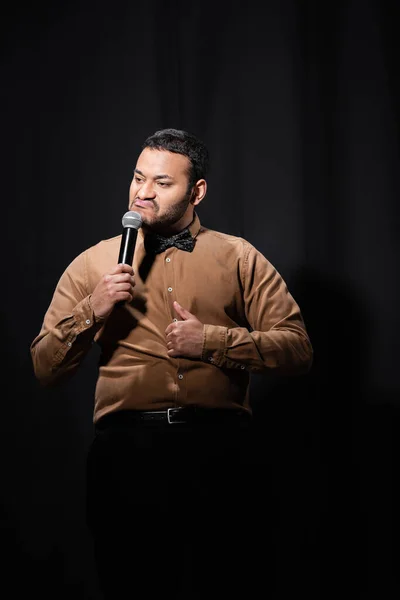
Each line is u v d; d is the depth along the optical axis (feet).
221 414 16.90
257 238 23.63
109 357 17.17
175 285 17.35
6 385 23.70
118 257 17.38
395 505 22.80
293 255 23.52
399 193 23.47
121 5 24.29
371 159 23.56
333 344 23.30
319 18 23.90
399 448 22.98
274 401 23.39
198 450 16.31
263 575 16.55
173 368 16.74
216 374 16.81
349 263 23.43
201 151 17.85
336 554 22.68
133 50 24.17
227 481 16.37
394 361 23.18
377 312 23.29
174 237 17.70
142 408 16.63
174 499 16.15
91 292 17.57
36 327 23.79
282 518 22.90
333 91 23.75
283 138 23.73
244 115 23.82
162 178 17.16
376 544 22.67
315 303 23.39
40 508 23.31
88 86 24.23
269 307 17.75
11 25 24.23
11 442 23.54
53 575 22.97
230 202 23.67
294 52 23.84
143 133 23.99
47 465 23.45
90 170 24.04
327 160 23.59
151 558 16.08
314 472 23.08
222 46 23.97
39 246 23.97
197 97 23.86
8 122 24.23
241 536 16.34
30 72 24.29
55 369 16.88
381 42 23.79
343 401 23.21
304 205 23.56
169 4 24.14
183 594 16.84
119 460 16.29
